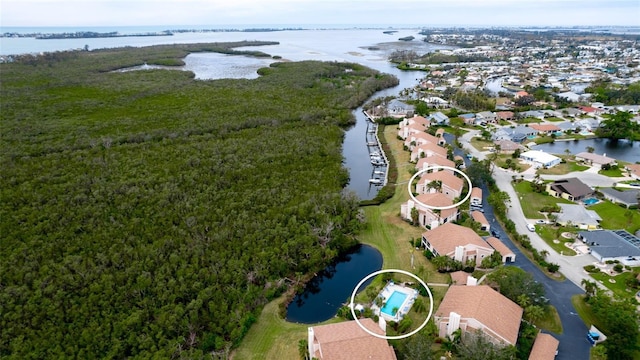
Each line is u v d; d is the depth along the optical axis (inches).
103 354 2092.8
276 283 2640.3
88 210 3284.9
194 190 3686.0
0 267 2588.6
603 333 2214.6
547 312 2336.4
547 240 3122.5
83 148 4854.8
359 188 4274.1
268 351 2188.7
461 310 2198.6
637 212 3511.3
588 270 2738.7
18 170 4087.1
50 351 2058.3
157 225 3134.8
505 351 1937.7
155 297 2405.3
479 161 4586.6
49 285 2434.8
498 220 3449.8
